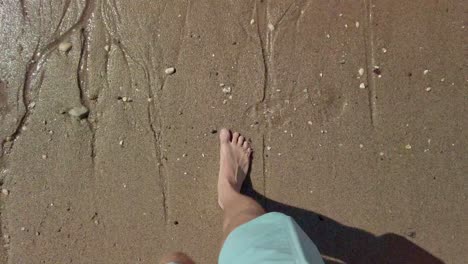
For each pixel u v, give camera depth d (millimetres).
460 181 2131
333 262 2127
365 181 2135
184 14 2172
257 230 1690
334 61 2158
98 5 2174
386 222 2127
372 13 2164
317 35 2164
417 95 2146
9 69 2158
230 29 2172
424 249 2121
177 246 2133
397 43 2158
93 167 2152
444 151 2139
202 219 2137
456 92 2145
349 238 2127
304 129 2150
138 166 2150
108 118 2158
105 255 2139
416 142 2141
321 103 2152
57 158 2154
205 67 2164
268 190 2145
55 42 2168
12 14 2164
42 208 2152
